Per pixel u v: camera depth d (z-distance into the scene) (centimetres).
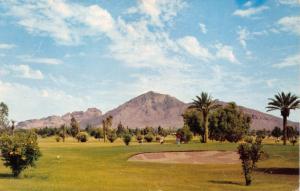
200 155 6819
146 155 6756
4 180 3506
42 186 3123
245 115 13362
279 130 16500
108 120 18812
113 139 14825
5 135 3878
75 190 2972
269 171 4688
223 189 3281
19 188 2922
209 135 13112
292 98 9812
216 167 5291
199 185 3528
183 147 8006
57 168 4819
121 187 3275
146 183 3603
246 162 3631
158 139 14762
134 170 4847
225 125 12731
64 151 7712
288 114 9869
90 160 6025
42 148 8894
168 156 6762
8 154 3769
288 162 5594
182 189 3241
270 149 7175
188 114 13050
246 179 3591
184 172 4684
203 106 11550
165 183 3628
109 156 6606
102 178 3947
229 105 13138
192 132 12988
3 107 10275
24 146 3825
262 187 3406
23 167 3859
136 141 15675
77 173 4366
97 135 18888
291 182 3731
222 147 7775
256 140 3762
